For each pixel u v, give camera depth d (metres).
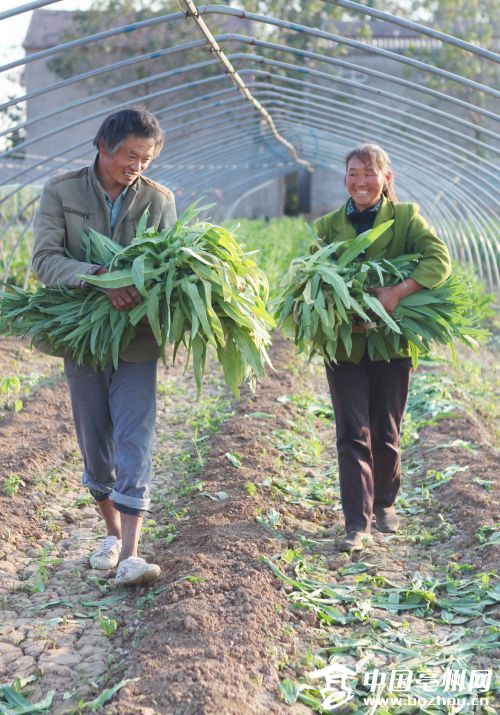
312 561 4.04
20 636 3.34
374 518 4.69
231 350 3.79
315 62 28.98
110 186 3.66
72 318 3.54
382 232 4.05
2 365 8.09
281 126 13.09
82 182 3.64
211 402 7.06
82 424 3.75
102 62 29.52
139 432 3.59
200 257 3.50
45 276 3.56
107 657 3.20
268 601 3.49
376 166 4.02
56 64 29.19
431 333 4.16
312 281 4.01
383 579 3.83
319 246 4.24
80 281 3.48
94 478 3.86
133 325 3.51
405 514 4.75
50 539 4.34
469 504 4.61
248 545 4.00
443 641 3.35
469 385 7.84
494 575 3.82
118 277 3.42
